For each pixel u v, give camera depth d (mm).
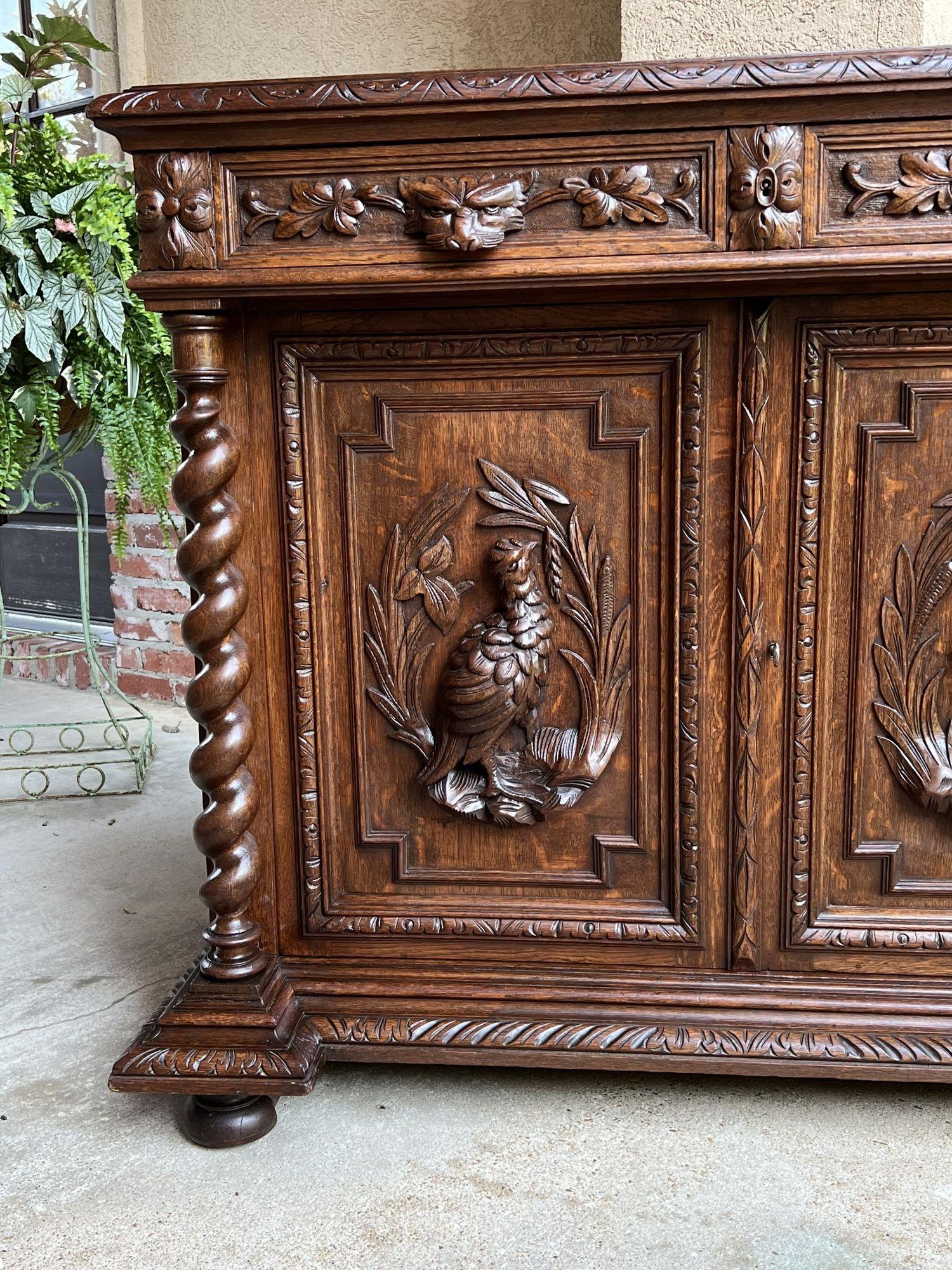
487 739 1185
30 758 2518
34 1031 1384
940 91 986
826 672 1161
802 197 1022
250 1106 1164
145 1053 1159
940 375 1105
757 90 993
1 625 2488
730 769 1178
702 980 1206
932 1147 1141
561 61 1844
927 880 1185
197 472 1135
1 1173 1117
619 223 1045
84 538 2307
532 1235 1017
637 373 1137
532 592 1179
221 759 1176
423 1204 1062
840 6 1384
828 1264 975
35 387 1911
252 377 1169
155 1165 1130
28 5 2807
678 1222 1033
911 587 1140
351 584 1197
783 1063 1151
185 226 1075
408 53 2014
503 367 1148
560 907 1223
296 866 1242
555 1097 1239
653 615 1176
